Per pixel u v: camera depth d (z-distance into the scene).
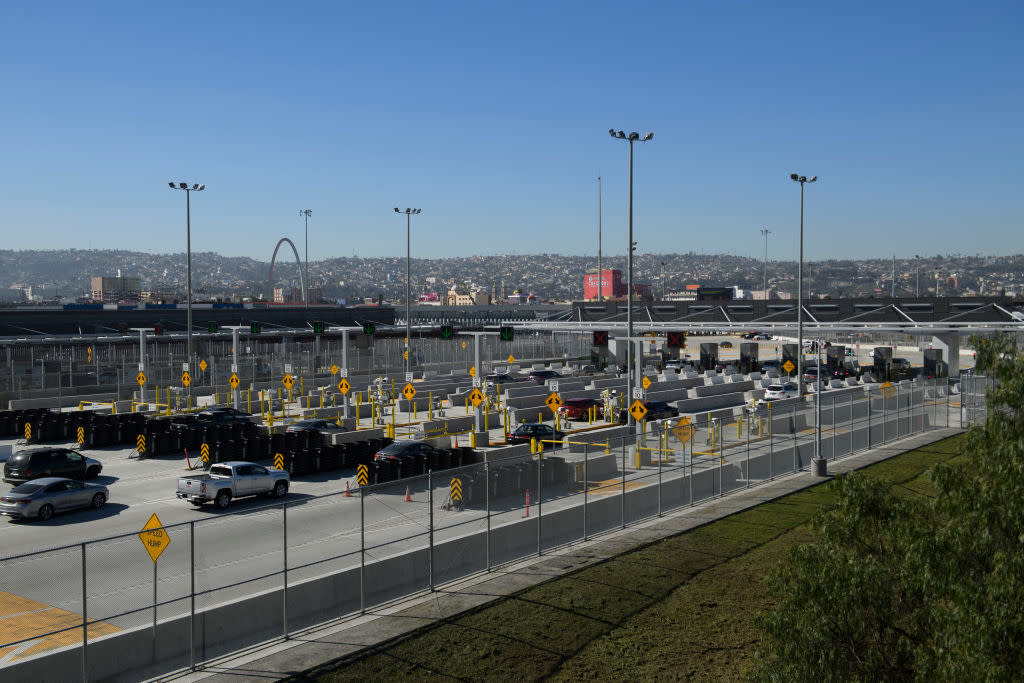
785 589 13.35
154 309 99.75
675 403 56.44
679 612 18.22
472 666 15.19
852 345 132.88
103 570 19.22
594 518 24.52
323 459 33.09
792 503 28.45
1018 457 12.08
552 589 19.33
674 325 88.12
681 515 26.75
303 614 16.86
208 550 20.88
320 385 65.56
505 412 42.66
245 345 87.62
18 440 40.16
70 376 54.84
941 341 79.44
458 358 86.00
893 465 35.78
